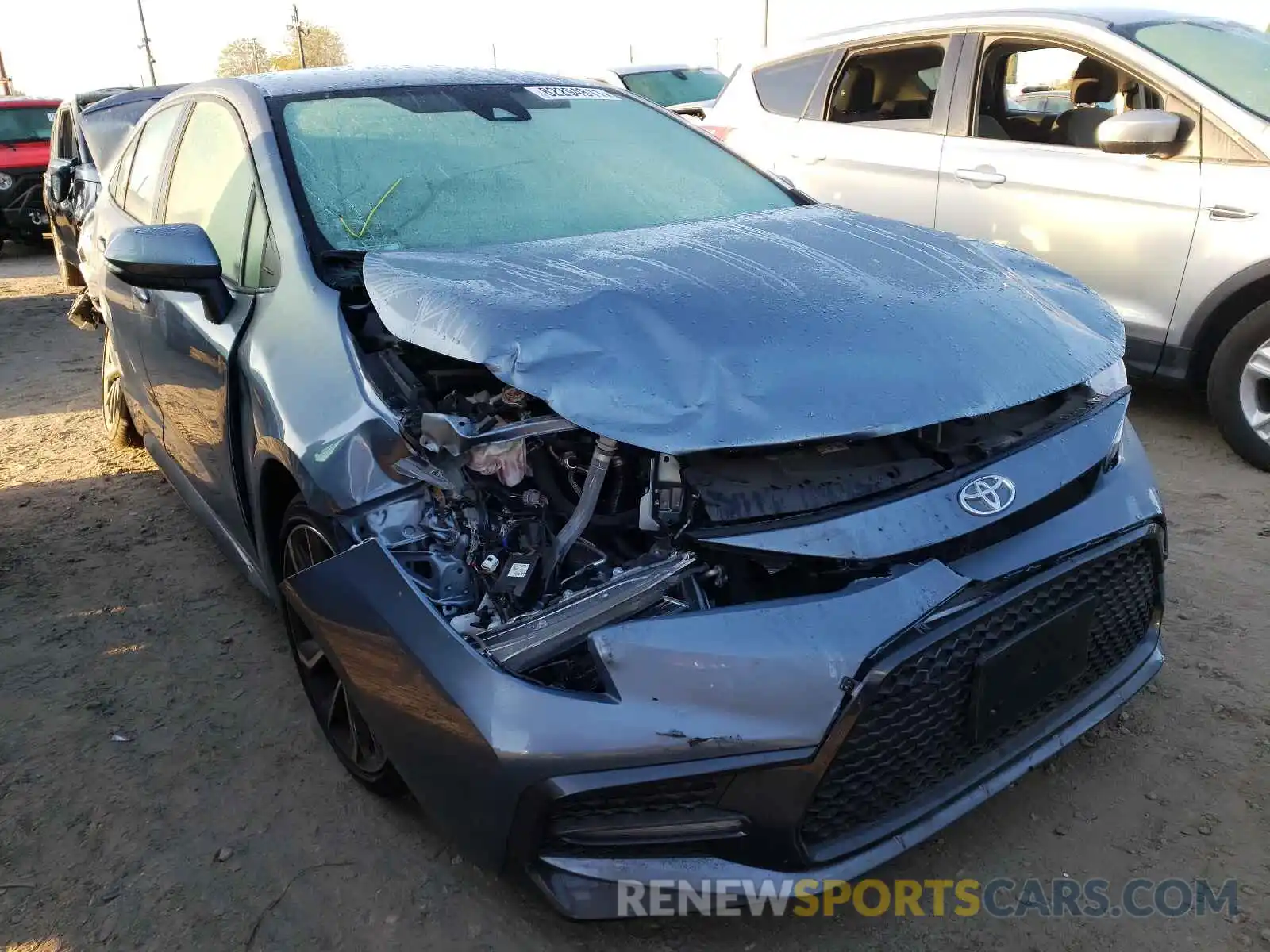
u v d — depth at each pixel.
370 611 2.09
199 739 2.87
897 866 2.30
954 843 2.36
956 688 2.00
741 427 1.96
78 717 3.00
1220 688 2.83
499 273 2.41
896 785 2.01
